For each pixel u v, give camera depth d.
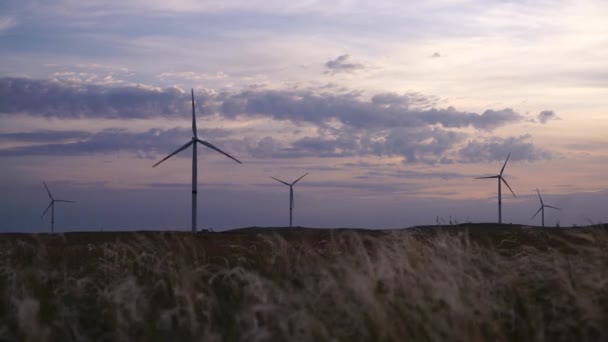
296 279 14.58
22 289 13.27
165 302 13.05
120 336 10.78
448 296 10.77
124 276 15.05
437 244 15.33
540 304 11.89
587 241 16.64
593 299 11.46
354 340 10.55
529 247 15.46
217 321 11.87
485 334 10.68
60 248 22.38
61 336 11.16
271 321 11.38
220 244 23.31
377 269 13.21
